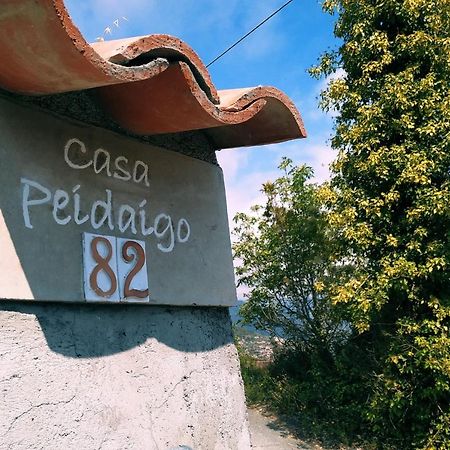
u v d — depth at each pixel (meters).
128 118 2.36
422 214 6.38
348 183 7.20
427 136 6.57
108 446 2.07
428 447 6.34
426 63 6.87
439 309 6.34
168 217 2.61
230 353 2.90
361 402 7.45
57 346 1.96
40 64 1.68
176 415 2.43
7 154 1.89
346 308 7.04
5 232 1.83
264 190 8.89
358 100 7.02
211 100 2.21
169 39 1.93
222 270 2.92
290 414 8.15
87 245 2.13
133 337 2.31
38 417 1.84
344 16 7.34
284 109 2.69
